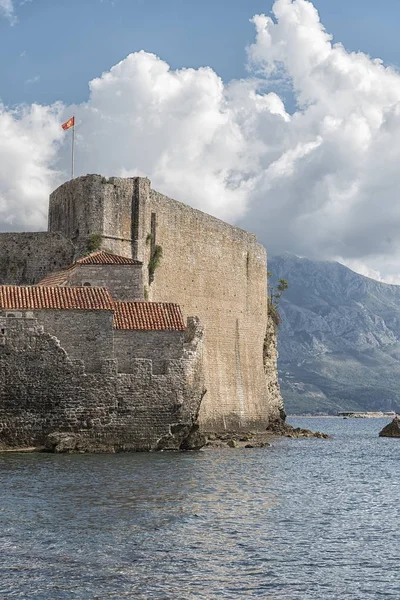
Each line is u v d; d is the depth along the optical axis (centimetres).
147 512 3988
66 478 4875
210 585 2920
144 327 6525
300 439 11194
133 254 8844
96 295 6400
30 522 3662
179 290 9869
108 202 8644
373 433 16088
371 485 5675
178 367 6438
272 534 3694
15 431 6047
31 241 8950
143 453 6241
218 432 10500
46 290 6394
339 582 3003
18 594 2767
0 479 4781
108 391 6212
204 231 10512
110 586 2867
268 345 12694
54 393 6106
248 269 11875
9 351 6044
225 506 4312
